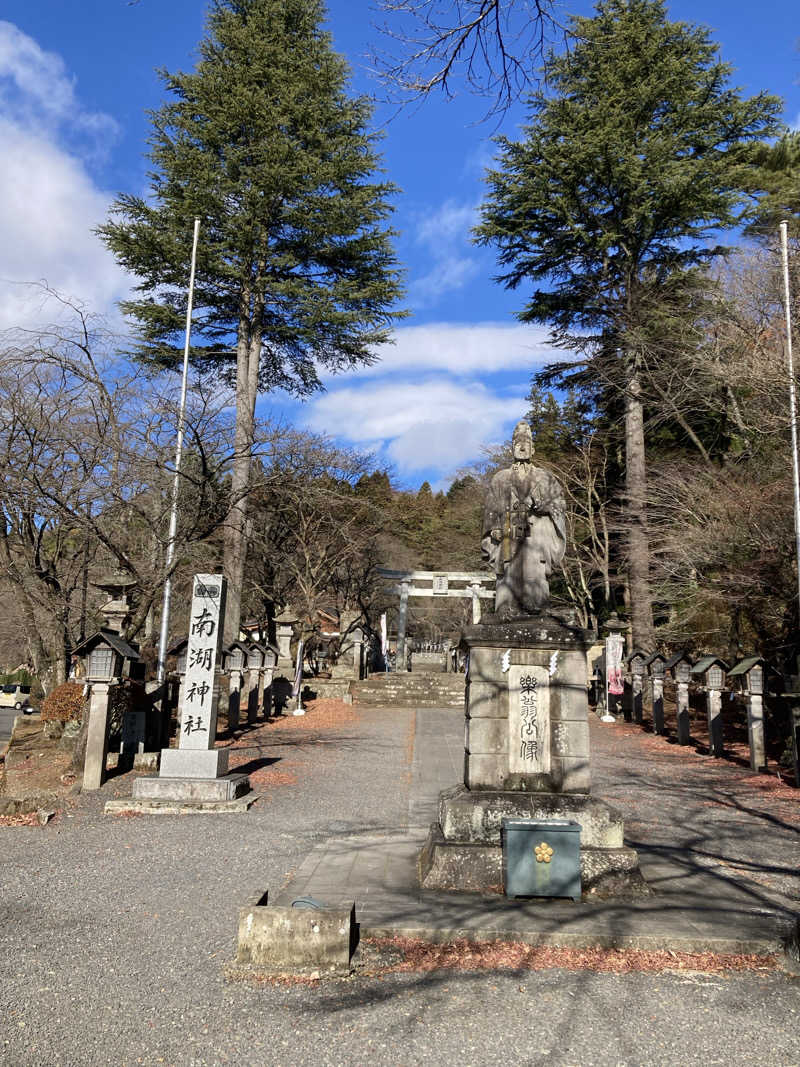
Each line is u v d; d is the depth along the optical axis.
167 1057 4.07
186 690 10.98
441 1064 4.04
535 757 7.25
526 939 5.57
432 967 5.20
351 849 8.11
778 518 15.97
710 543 17.53
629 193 23.17
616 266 25.48
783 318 17.08
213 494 14.91
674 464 22.39
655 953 5.46
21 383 13.05
